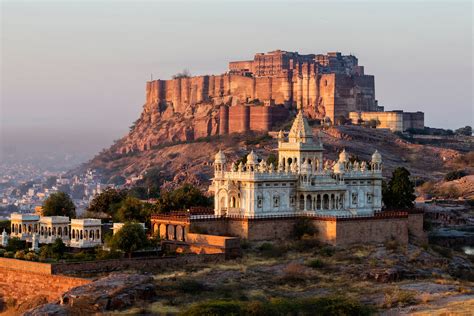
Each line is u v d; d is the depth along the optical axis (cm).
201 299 18838
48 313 18062
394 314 17912
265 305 17838
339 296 18950
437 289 19938
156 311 18075
